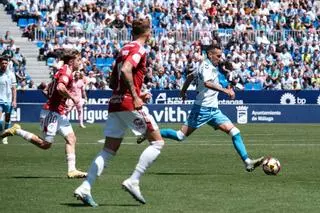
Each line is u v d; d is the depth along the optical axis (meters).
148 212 17.03
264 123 57.97
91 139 40.50
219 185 21.72
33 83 63.50
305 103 62.53
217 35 70.38
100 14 71.50
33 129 48.19
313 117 58.75
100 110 57.00
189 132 25.34
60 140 40.34
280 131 48.28
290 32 72.88
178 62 66.75
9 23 70.44
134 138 41.91
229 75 66.06
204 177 23.75
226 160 29.53
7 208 17.53
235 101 62.28
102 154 17.92
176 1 74.44
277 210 17.42
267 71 68.56
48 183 21.97
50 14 70.62
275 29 74.19
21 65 63.31
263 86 67.25
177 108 57.41
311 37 72.75
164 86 64.62
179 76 65.12
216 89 24.41
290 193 20.12
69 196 19.38
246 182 22.44
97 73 63.69
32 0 71.75
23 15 70.75
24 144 37.44
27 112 56.38
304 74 68.62
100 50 67.44
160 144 17.91
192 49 68.12
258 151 33.75
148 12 73.12
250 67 68.31
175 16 73.12
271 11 76.25
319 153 32.72
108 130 17.94
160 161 29.08
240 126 53.84
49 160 29.38
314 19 76.62
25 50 67.31
